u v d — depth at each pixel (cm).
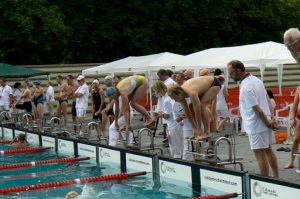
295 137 764
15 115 1580
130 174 793
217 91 761
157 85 850
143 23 2733
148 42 2731
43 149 1148
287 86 2634
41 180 812
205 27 2844
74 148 1049
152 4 2714
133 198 654
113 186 729
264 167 625
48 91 1769
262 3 2998
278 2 3036
